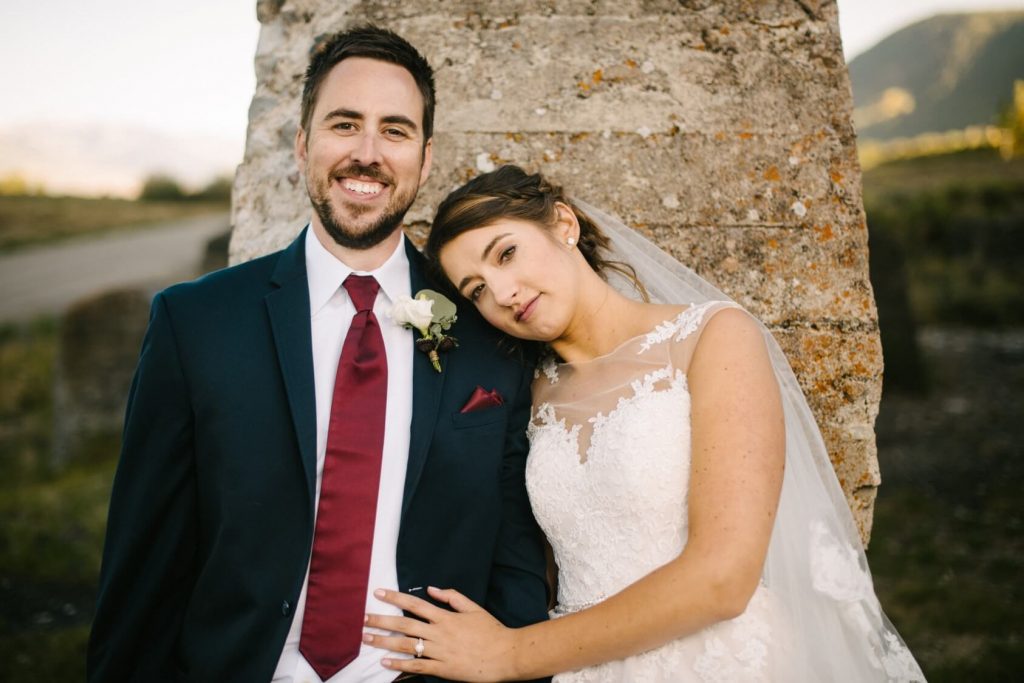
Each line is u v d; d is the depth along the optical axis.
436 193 2.68
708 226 2.65
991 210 22.48
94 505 7.10
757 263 2.65
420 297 2.04
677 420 1.91
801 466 2.08
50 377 13.80
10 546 6.14
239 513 1.83
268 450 1.85
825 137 2.68
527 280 2.02
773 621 1.91
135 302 9.70
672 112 2.68
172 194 41.53
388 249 2.09
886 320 10.73
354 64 1.98
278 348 1.90
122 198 42.09
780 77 2.69
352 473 1.87
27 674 4.17
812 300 2.64
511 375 2.15
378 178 1.96
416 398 1.98
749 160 2.67
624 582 1.92
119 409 9.47
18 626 4.85
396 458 1.96
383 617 1.87
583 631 1.81
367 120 1.95
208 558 1.86
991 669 3.98
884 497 6.99
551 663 1.84
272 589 1.83
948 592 4.98
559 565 2.11
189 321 1.90
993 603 4.79
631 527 1.91
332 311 2.02
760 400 1.84
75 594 5.36
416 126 2.03
